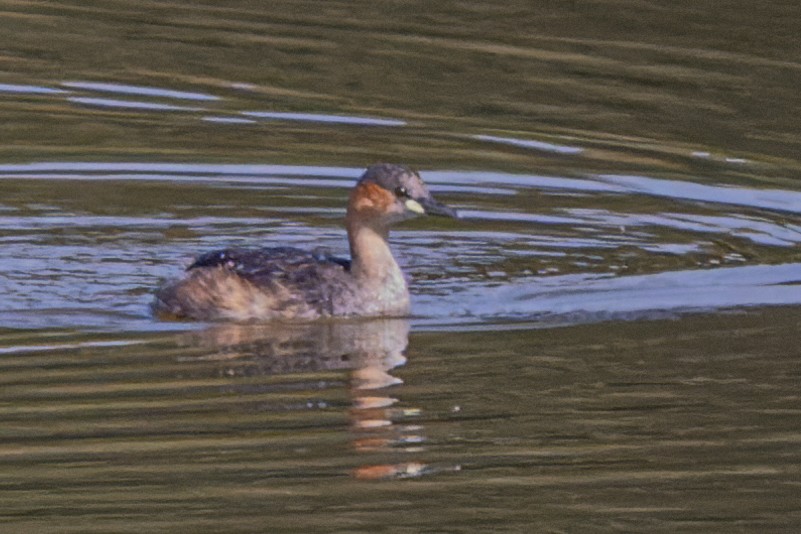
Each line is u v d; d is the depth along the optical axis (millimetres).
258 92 21766
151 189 18344
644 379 13273
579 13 25344
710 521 10891
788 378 13266
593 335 14414
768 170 19594
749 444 12055
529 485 11352
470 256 16688
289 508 10922
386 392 12906
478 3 25859
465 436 12148
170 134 20203
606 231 17547
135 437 11992
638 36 24188
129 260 16172
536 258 16688
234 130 20406
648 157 19922
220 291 14828
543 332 14461
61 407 12484
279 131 20438
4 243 16406
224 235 17062
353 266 15219
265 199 18219
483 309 15117
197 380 13125
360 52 23484
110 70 22469
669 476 11453
